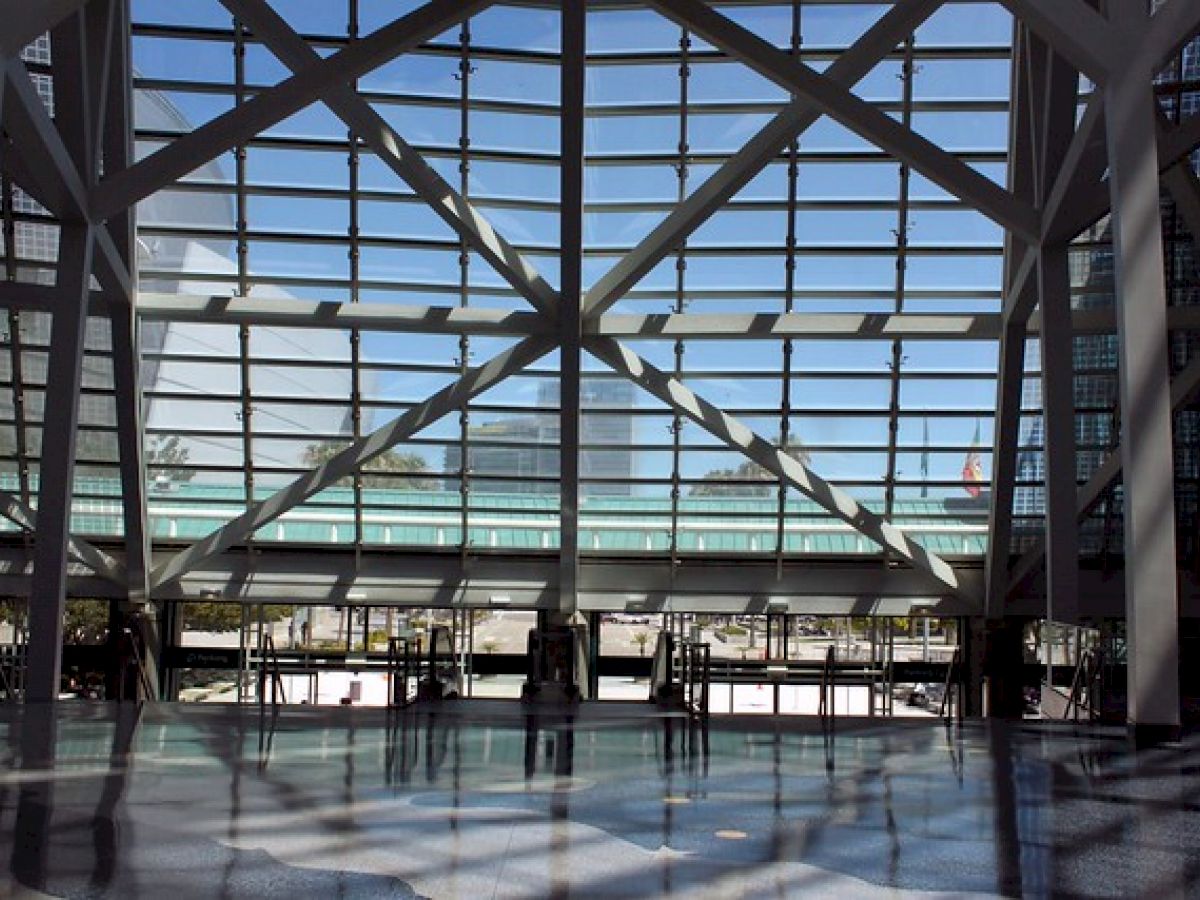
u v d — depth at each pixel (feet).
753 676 80.79
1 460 73.67
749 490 76.48
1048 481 54.85
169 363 70.13
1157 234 37.60
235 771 30.09
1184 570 73.56
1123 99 37.93
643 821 24.20
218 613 82.43
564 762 32.68
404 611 82.33
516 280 61.41
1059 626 53.47
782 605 79.15
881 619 81.82
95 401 71.56
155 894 18.29
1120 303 37.93
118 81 60.44
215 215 65.62
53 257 66.28
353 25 61.98
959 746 36.91
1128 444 37.65
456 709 49.19
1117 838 23.00
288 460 74.69
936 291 67.46
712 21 50.85
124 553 79.25
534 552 79.51
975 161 63.82
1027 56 55.98
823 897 18.57
